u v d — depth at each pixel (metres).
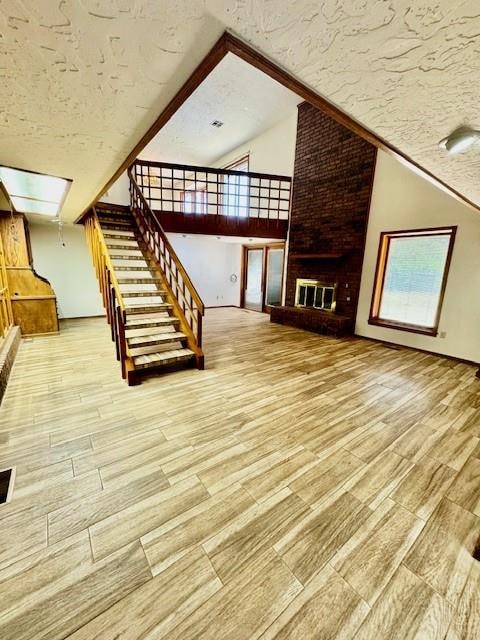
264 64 1.01
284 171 6.77
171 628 1.07
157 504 1.63
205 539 1.43
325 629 1.08
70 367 3.69
